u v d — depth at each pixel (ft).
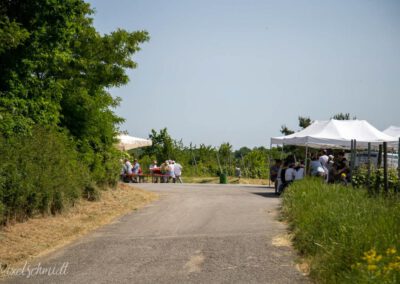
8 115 40.32
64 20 45.21
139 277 25.57
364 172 52.70
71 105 54.13
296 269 26.43
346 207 33.96
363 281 19.77
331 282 22.44
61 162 44.42
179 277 25.36
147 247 32.63
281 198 57.21
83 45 60.75
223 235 35.94
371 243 24.22
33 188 39.17
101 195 54.19
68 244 34.47
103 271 27.02
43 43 45.01
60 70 51.65
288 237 34.35
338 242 26.43
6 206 36.17
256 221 42.01
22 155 38.65
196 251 31.04
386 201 35.99
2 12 42.04
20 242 33.73
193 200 59.47
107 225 41.78
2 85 43.42
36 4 43.19
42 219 40.47
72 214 44.86
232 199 60.70
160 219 44.42
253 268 26.78
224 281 24.43
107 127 58.34
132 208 51.67
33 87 45.88
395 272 19.62
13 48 42.73
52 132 45.42
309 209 37.93
